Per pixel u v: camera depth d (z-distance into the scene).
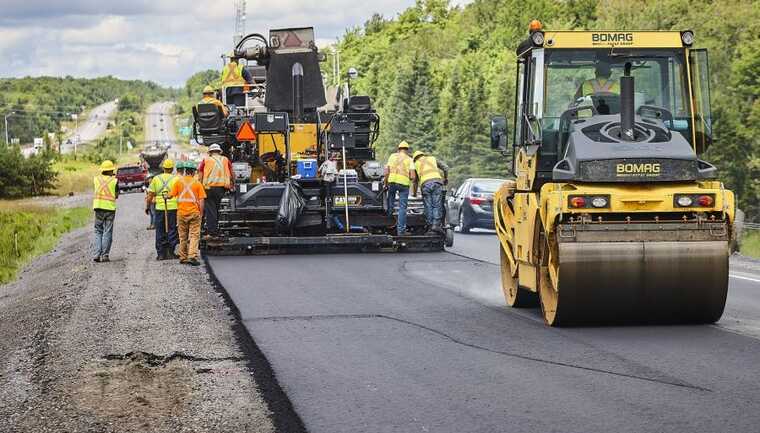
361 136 25.50
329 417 8.37
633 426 7.87
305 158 24.94
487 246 26.11
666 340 11.66
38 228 39.31
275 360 10.77
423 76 93.50
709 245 12.13
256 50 25.38
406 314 13.95
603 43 13.58
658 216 12.33
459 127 79.38
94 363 10.99
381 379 9.75
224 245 23.20
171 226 22.77
